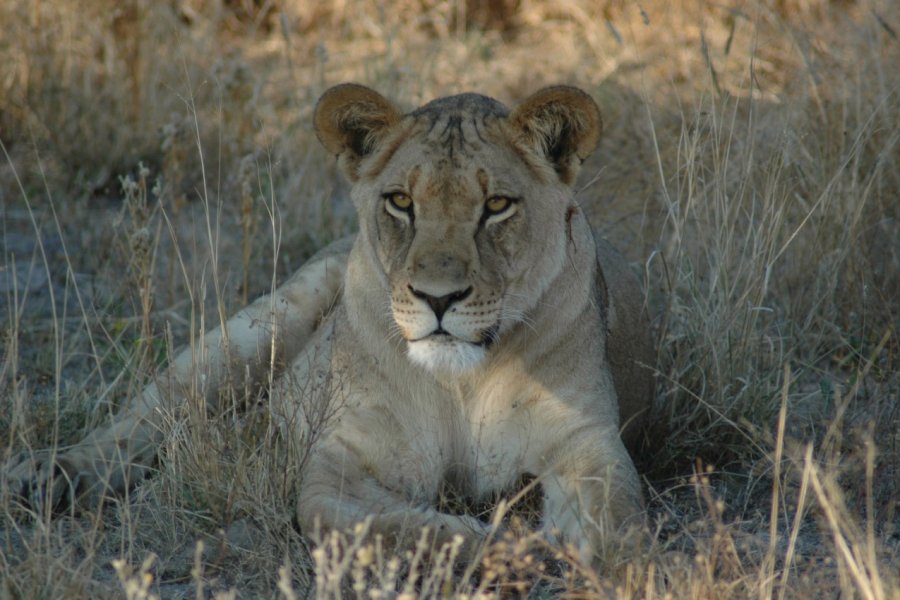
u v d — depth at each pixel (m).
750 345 8.82
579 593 5.88
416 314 6.56
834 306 9.73
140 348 8.58
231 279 11.30
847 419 8.20
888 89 11.10
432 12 18.30
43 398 8.40
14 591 5.72
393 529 6.19
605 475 6.69
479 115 6.98
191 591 6.19
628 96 13.61
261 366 8.43
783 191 9.69
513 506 7.04
